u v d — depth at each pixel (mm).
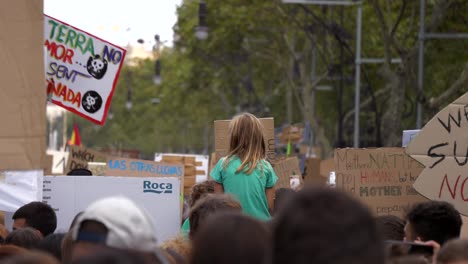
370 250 3516
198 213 6770
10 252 6777
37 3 10281
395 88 32812
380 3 41750
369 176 10195
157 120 118375
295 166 13055
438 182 8875
